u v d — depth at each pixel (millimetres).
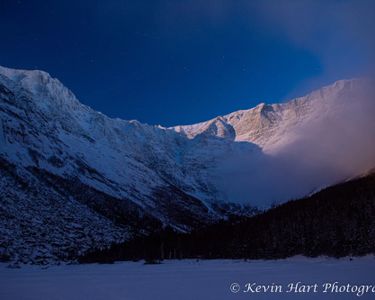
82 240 153500
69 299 34562
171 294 35750
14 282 52812
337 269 55938
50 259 115125
